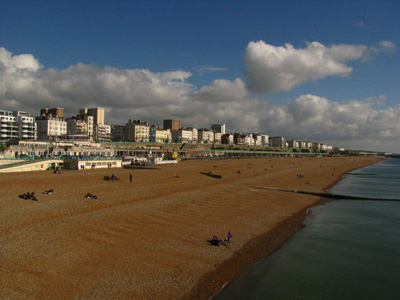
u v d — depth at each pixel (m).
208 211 44.41
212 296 21.62
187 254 28.16
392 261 30.05
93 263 24.45
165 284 22.53
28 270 22.23
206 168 105.06
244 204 51.53
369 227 42.28
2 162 68.25
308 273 26.64
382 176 127.00
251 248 31.50
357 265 28.86
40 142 108.94
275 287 23.75
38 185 48.38
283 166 147.75
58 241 27.67
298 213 49.19
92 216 35.75
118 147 150.00
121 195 48.22
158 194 51.97
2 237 27.08
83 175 63.12
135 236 31.22
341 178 114.44
